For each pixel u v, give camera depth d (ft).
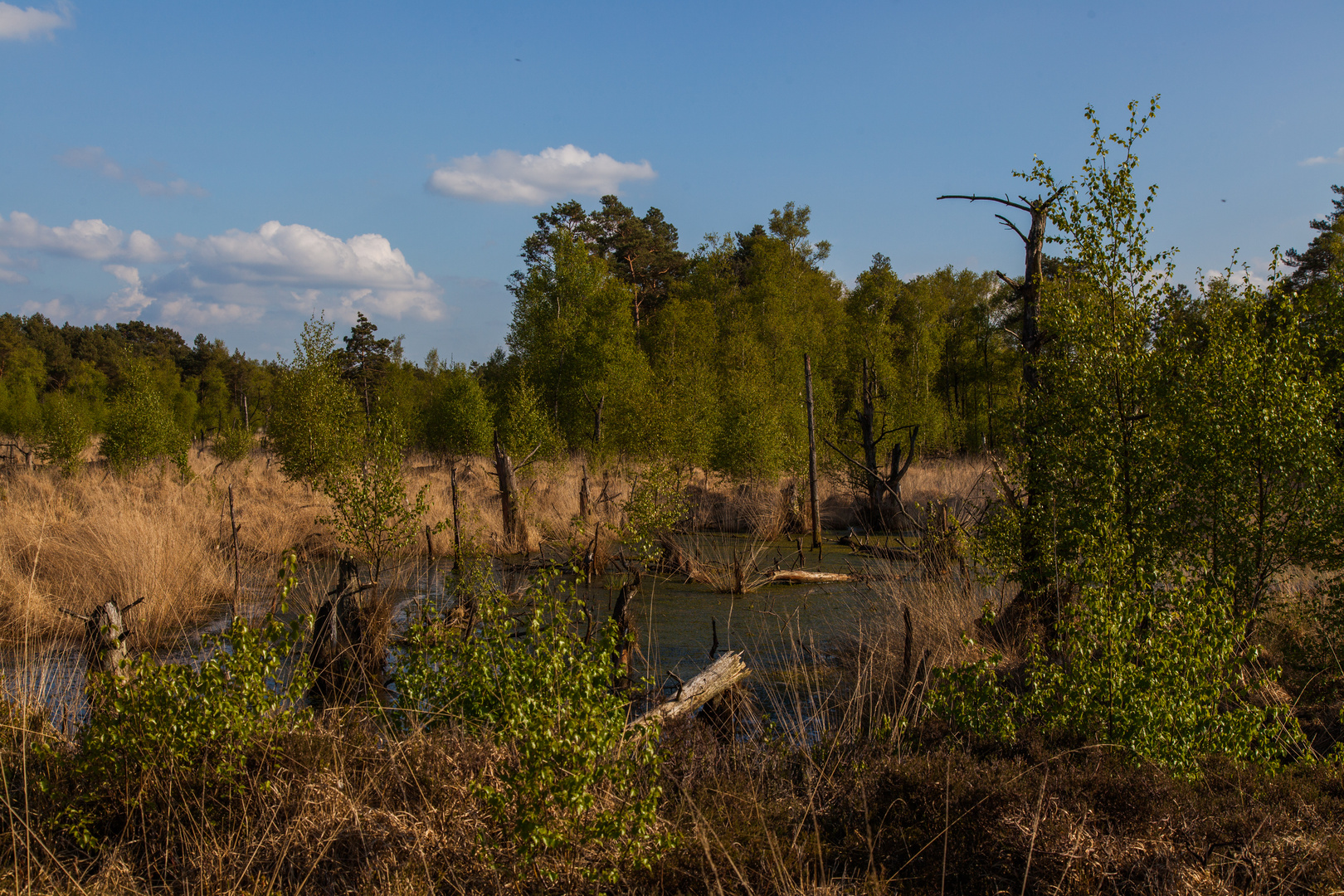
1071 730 14.55
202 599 33.17
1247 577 19.75
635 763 12.41
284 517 50.01
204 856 11.59
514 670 13.62
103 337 289.74
